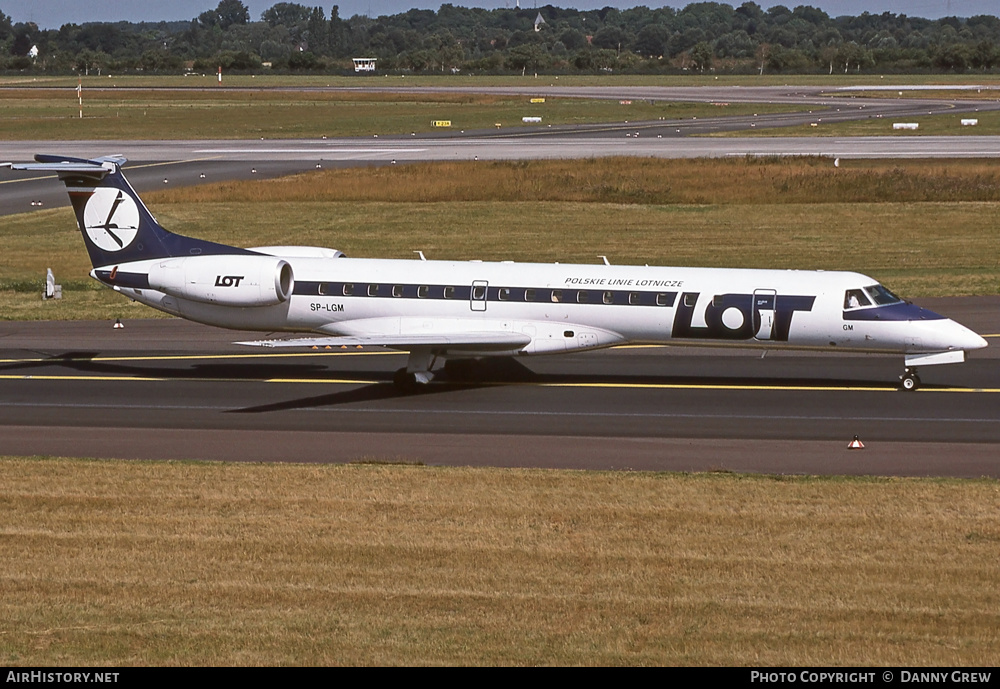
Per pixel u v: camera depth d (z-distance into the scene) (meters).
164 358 129.12
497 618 56.56
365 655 52.41
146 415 104.25
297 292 117.75
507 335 112.19
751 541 67.38
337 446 93.38
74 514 72.81
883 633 54.69
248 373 122.19
